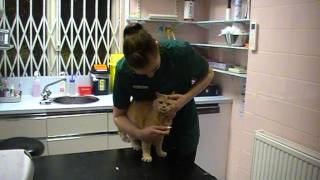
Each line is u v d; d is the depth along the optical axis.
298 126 2.12
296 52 2.10
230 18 2.95
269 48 2.33
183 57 1.53
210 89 3.26
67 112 2.64
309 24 2.00
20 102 2.74
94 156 1.53
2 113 2.45
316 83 1.98
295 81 2.12
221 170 3.27
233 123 3.15
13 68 3.01
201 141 3.11
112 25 3.28
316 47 1.96
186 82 1.60
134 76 1.45
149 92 1.50
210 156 3.19
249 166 2.62
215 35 3.35
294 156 2.01
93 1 3.18
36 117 2.56
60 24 3.09
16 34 2.96
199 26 3.52
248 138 2.62
